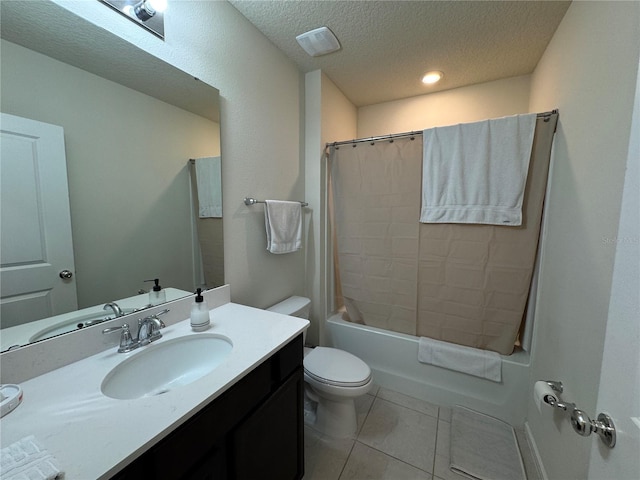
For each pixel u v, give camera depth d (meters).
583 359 0.98
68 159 0.88
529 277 1.60
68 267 0.89
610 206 0.87
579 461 0.96
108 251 0.99
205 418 0.73
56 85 0.84
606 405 0.49
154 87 1.10
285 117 1.84
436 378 1.85
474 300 1.76
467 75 2.06
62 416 0.64
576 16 1.22
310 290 2.16
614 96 0.88
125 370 0.90
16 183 0.77
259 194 1.64
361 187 2.03
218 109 1.35
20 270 0.79
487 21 1.46
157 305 1.15
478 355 1.72
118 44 0.98
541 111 1.76
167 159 1.17
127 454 0.54
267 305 1.76
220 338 1.09
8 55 0.75
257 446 0.93
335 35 1.60
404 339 1.93
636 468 0.41
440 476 1.33
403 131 2.50
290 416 1.12
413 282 1.92
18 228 0.78
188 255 1.27
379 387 2.02
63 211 0.87
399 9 1.39
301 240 1.88
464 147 1.67
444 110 2.34
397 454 1.45
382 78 2.11
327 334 2.23
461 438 1.53
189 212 1.27
